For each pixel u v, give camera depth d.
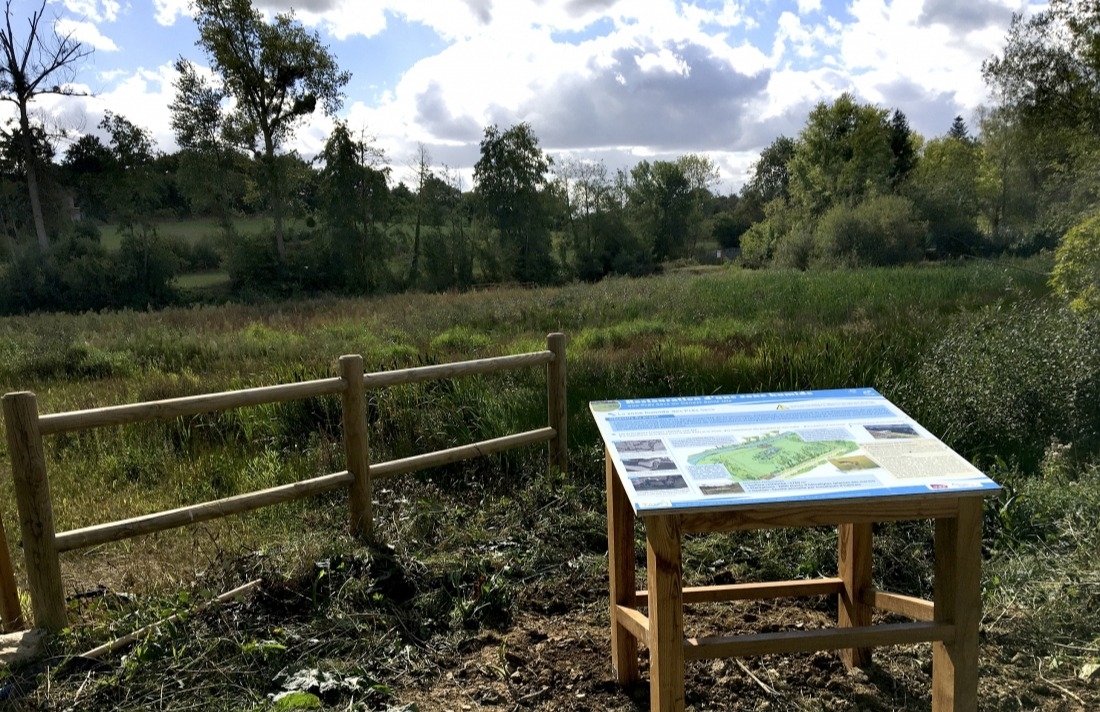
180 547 4.73
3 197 39.47
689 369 8.02
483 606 3.75
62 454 6.81
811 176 46.28
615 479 3.05
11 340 13.88
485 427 6.65
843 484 2.38
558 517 4.98
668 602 2.40
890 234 33.38
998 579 3.83
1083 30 19.17
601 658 3.34
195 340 13.47
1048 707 2.89
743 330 11.31
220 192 42.62
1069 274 8.91
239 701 3.02
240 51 39.34
